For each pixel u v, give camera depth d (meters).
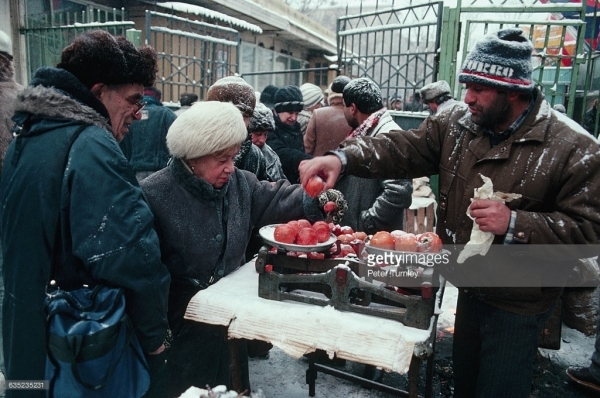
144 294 1.49
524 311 1.72
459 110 1.89
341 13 19.45
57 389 1.41
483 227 1.60
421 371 2.93
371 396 2.61
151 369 1.67
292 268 1.73
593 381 2.76
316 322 1.56
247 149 2.58
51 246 1.44
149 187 1.78
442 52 4.76
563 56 4.40
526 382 1.79
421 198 5.05
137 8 7.00
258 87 10.58
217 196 1.82
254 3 8.30
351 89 2.81
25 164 1.44
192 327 1.86
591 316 3.37
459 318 1.97
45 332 1.42
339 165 1.90
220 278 1.90
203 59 6.06
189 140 1.64
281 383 2.70
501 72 1.56
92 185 1.40
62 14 6.16
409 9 5.07
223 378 1.98
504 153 1.65
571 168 1.55
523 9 4.45
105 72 1.53
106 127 1.52
